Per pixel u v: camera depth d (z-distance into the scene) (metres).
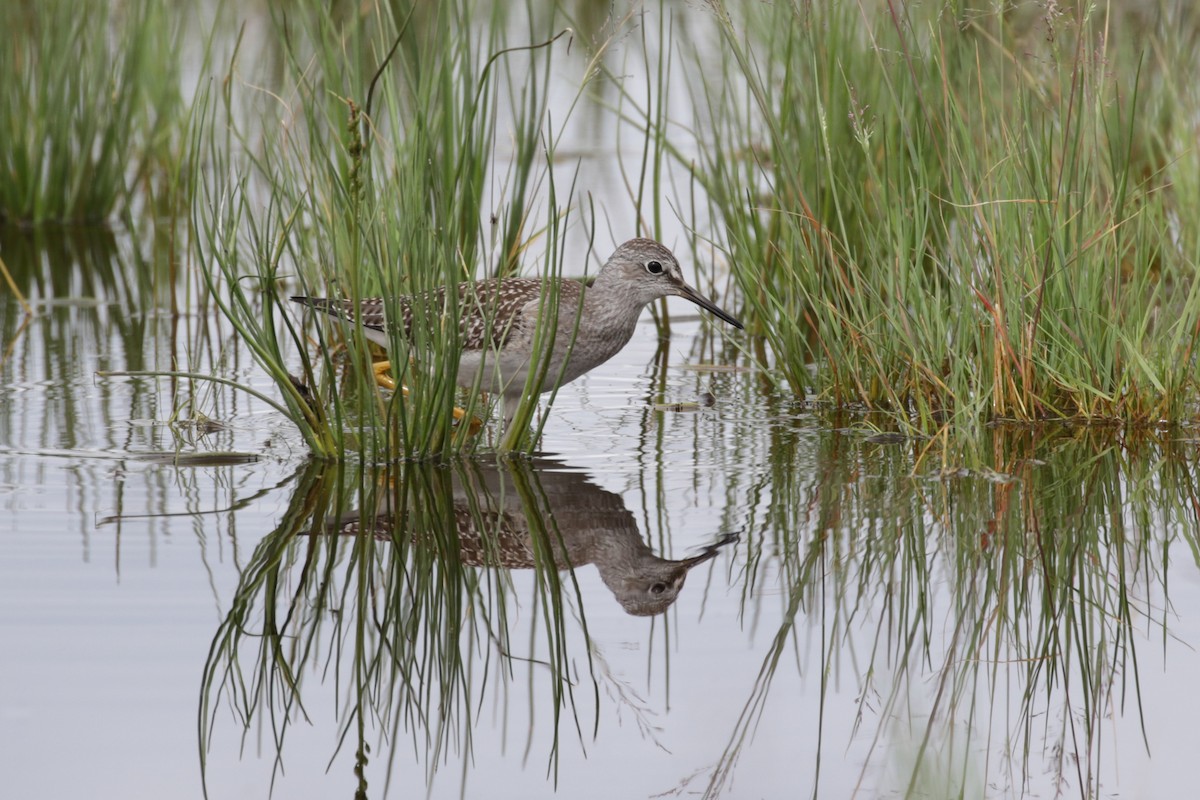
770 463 11.02
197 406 12.51
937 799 6.41
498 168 19.67
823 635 8.01
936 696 7.38
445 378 10.95
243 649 7.74
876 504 10.02
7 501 9.88
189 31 24.56
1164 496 10.12
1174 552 9.16
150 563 8.80
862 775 6.62
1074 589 8.63
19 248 19.16
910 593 8.56
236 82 21.55
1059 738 6.96
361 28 15.56
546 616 8.28
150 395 12.86
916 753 6.80
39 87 20.05
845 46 14.35
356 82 14.02
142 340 14.97
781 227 14.53
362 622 8.17
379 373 12.44
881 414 12.48
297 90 14.25
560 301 11.87
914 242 13.14
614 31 12.92
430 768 6.71
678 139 21.75
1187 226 14.43
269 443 11.43
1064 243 12.15
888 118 14.04
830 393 13.06
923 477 10.62
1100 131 14.66
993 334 11.89
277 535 9.35
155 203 20.81
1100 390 12.01
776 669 7.61
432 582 8.73
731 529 9.56
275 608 8.27
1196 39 17.62
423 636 8.04
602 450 11.40
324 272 12.41
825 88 13.92
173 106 20.81
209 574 8.67
